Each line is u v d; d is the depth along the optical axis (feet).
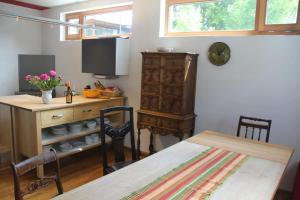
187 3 11.51
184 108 10.50
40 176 9.78
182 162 5.82
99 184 4.68
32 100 10.80
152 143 11.88
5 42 16.01
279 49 9.29
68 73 16.15
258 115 9.89
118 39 12.40
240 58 10.05
